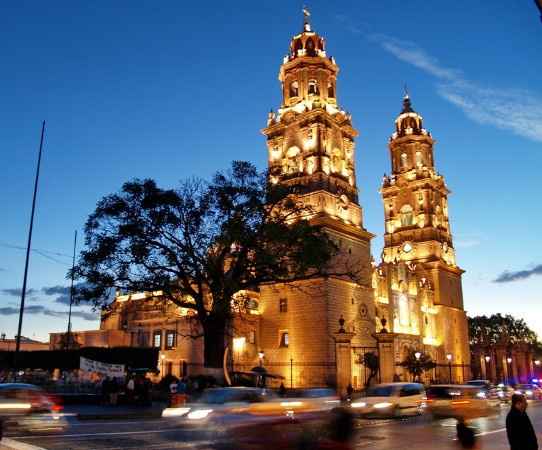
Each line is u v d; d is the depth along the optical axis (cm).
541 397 5406
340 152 7031
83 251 4012
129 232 4028
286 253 4269
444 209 9419
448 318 8612
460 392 2828
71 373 4972
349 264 6450
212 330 4162
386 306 7406
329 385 5628
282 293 6316
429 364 6819
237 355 6006
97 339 6875
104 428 2364
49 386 4153
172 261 4159
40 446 1802
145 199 4056
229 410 1784
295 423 1528
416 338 7738
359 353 6159
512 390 5044
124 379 4059
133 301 5281
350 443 1500
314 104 6869
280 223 4266
